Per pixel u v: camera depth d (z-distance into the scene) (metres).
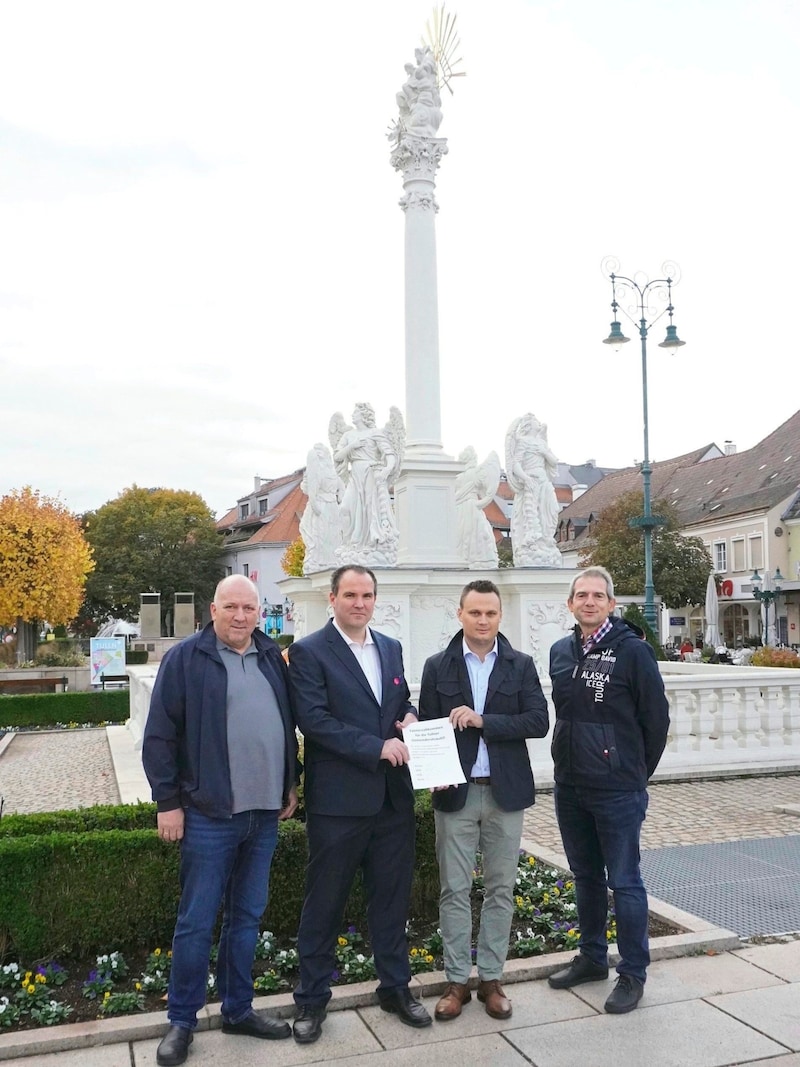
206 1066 4.05
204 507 69.50
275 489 72.25
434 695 4.77
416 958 5.04
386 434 13.98
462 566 14.44
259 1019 4.35
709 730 11.57
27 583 32.66
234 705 4.39
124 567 64.75
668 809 9.40
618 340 23.39
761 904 6.21
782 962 5.14
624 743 4.75
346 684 4.51
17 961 5.05
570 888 6.19
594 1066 3.99
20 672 28.34
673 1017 4.46
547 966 4.97
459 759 4.60
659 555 41.22
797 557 42.94
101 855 5.16
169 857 5.27
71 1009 4.55
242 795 4.35
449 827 4.62
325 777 4.48
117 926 5.17
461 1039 4.27
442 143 15.59
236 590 4.43
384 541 13.66
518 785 4.61
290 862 5.46
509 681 4.70
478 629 4.70
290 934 5.46
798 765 11.44
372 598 4.64
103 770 13.83
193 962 4.21
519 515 14.70
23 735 19.22
